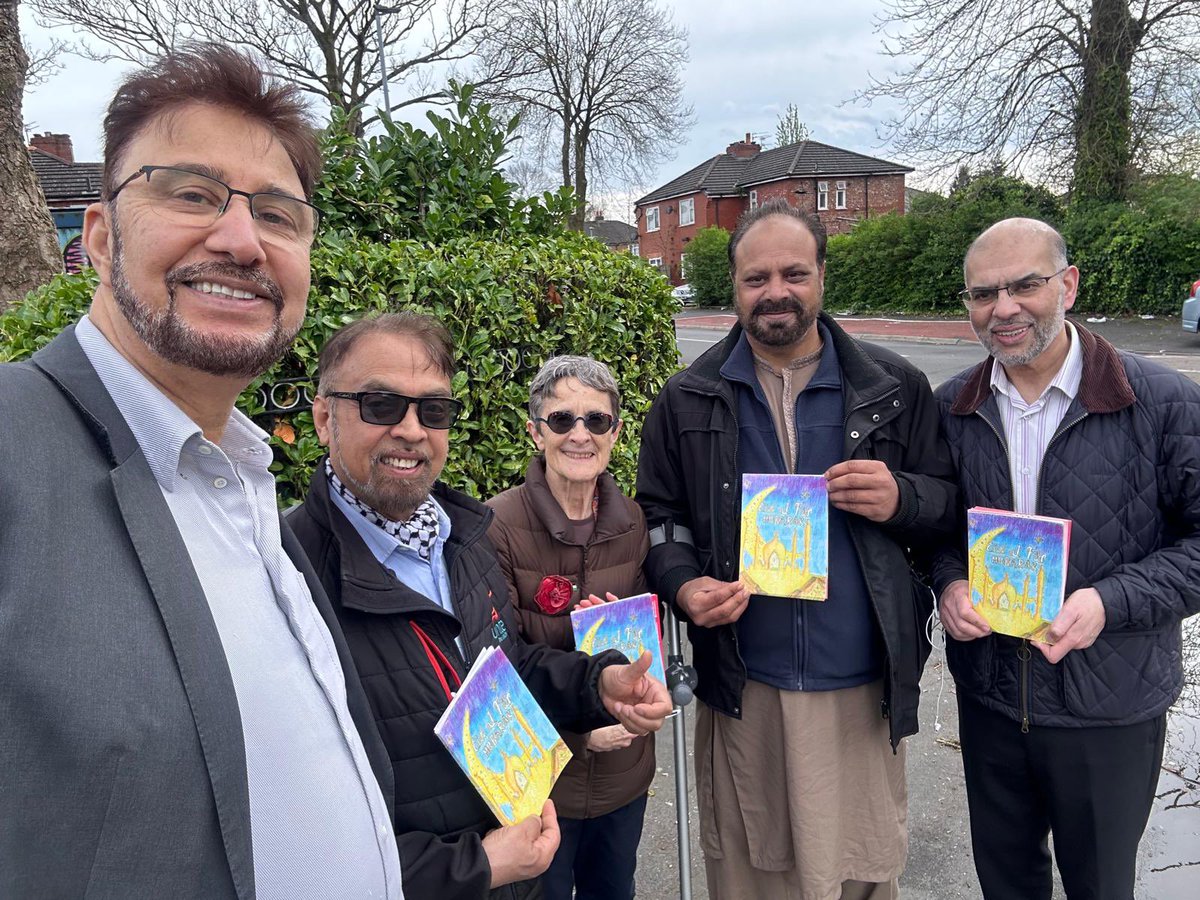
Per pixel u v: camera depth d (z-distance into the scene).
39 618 0.75
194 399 1.06
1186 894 2.48
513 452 3.60
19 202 5.73
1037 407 2.05
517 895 1.66
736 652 2.12
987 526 2.00
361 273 3.16
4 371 0.88
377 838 1.13
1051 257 1.98
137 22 16.11
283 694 1.03
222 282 1.01
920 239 24.19
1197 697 3.58
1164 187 17.23
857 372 2.15
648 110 26.92
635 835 2.20
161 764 0.80
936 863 2.69
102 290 1.03
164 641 0.84
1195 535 1.90
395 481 1.51
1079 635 1.84
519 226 4.68
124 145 1.03
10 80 5.65
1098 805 1.97
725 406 2.22
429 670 1.47
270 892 0.98
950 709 3.63
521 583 2.09
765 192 41.09
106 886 0.76
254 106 1.07
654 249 50.44
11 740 0.72
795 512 2.05
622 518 2.19
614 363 4.20
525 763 1.54
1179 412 1.89
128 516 0.87
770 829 2.18
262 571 1.09
